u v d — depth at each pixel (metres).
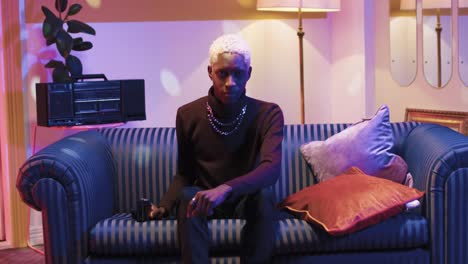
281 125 2.84
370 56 4.33
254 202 2.67
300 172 3.31
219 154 2.86
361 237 2.74
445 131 3.04
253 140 2.85
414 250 2.79
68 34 4.06
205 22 4.52
